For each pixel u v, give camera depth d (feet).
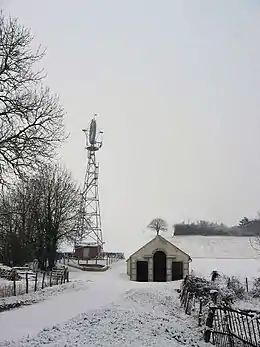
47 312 75.61
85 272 223.51
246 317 51.65
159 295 106.22
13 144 89.51
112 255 322.96
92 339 46.62
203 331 56.95
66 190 201.05
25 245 182.70
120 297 99.71
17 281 133.39
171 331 54.90
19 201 183.32
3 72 91.86
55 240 194.49
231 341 50.93
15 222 176.65
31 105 94.27
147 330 52.44
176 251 202.39
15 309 79.92
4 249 178.40
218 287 101.86
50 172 197.06
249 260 232.53
